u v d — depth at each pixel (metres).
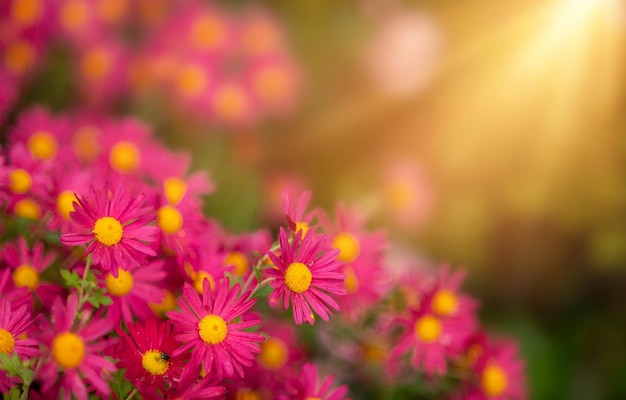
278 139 1.87
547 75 2.08
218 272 0.81
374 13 2.01
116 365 0.72
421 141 2.06
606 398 1.84
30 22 1.33
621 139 2.04
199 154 1.57
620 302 2.04
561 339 1.97
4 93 1.05
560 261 2.09
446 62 2.07
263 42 1.67
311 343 1.08
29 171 0.84
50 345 0.70
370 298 0.92
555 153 2.09
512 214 2.09
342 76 1.99
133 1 1.63
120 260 0.73
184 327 0.73
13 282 0.79
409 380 1.03
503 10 2.05
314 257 0.74
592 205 2.07
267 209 1.62
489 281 2.07
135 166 0.97
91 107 1.55
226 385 0.77
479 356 0.97
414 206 1.63
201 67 1.59
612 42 2.02
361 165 1.97
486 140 2.10
